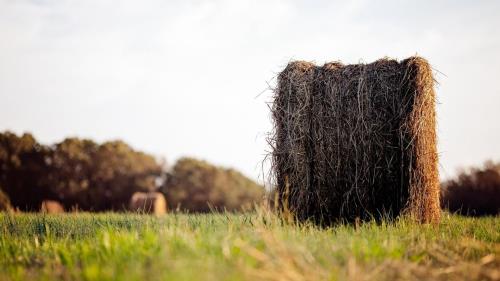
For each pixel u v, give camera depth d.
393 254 5.11
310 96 8.34
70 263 4.91
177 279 3.86
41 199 40.59
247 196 49.25
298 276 4.14
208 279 3.88
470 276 4.71
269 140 8.59
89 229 7.85
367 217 8.02
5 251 5.89
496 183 21.78
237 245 4.82
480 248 5.95
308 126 8.29
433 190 8.34
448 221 8.80
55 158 41.56
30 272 4.92
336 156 8.14
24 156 40.22
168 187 47.09
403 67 8.12
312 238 5.71
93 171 42.78
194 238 5.23
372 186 8.01
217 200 47.19
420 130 8.02
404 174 7.99
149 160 46.06
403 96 8.04
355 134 8.05
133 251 4.96
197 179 47.22
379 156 8.00
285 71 8.57
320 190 8.18
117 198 43.38
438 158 8.48
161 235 5.39
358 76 8.18
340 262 4.82
